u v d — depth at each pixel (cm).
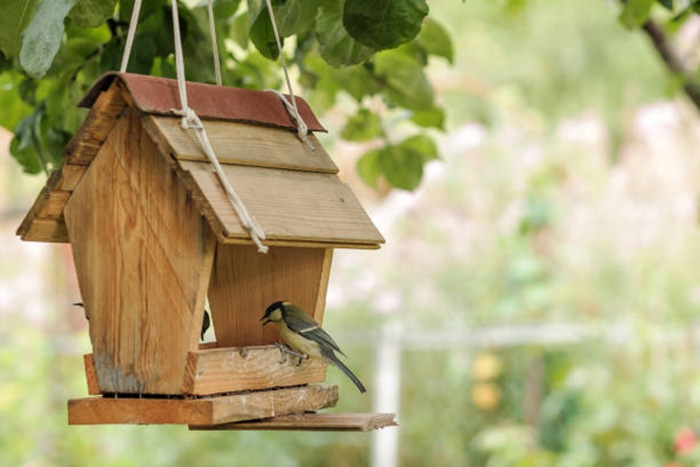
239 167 538
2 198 2128
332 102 768
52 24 517
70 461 1496
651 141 1641
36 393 1544
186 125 523
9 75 725
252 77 746
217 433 1574
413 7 511
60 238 586
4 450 1470
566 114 2286
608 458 1399
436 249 1623
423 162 794
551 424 1503
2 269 1753
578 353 1494
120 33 649
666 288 1490
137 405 527
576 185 1623
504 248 1611
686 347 1404
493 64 2334
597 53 2339
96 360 550
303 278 597
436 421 1548
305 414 577
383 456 1523
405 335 1530
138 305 540
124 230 544
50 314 1731
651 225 1546
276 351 575
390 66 737
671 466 1291
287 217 529
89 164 554
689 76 896
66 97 681
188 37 643
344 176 1669
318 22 591
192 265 528
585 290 1544
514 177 1650
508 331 1509
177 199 533
